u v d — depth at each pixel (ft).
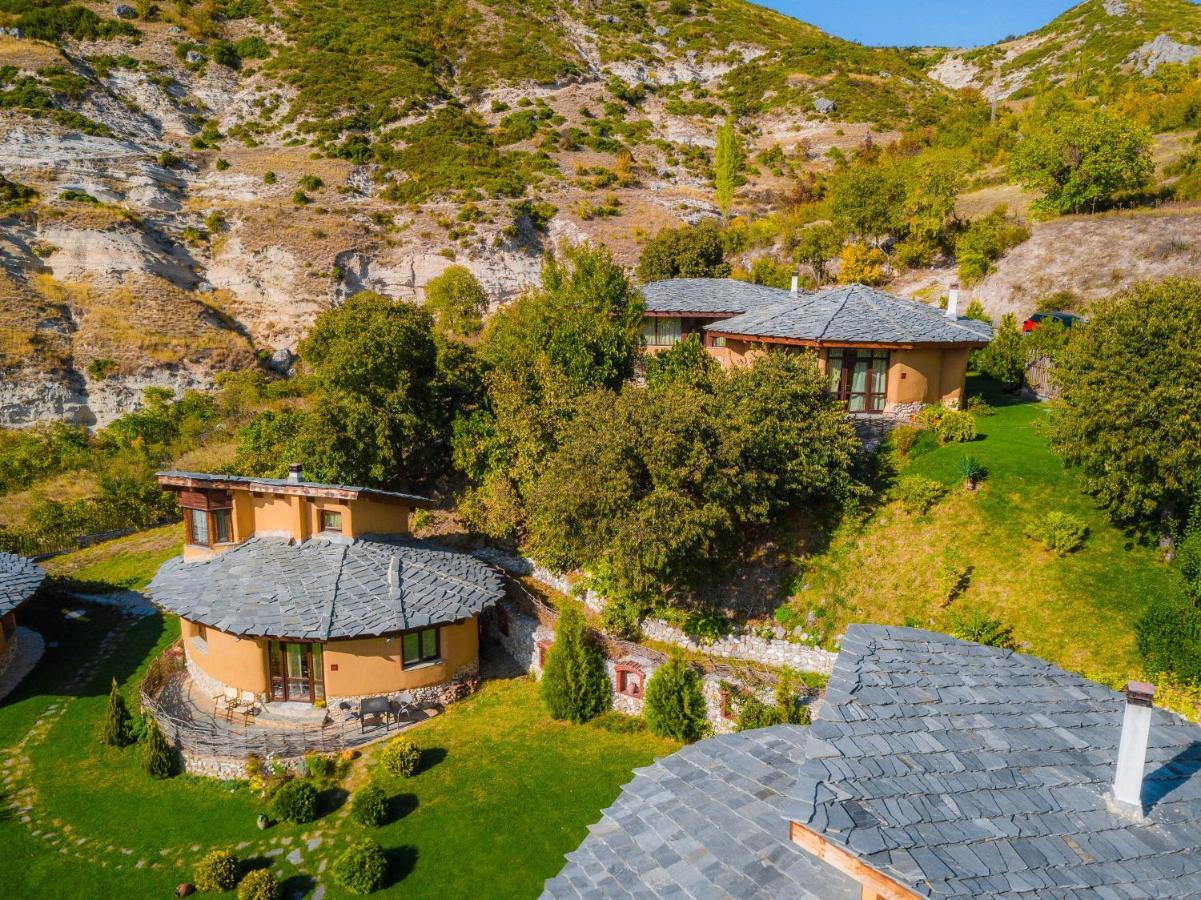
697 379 106.32
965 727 39.75
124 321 224.74
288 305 247.91
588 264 147.74
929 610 83.71
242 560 92.48
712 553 90.22
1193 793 36.17
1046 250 177.17
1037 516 88.69
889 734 38.17
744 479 86.69
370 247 261.85
